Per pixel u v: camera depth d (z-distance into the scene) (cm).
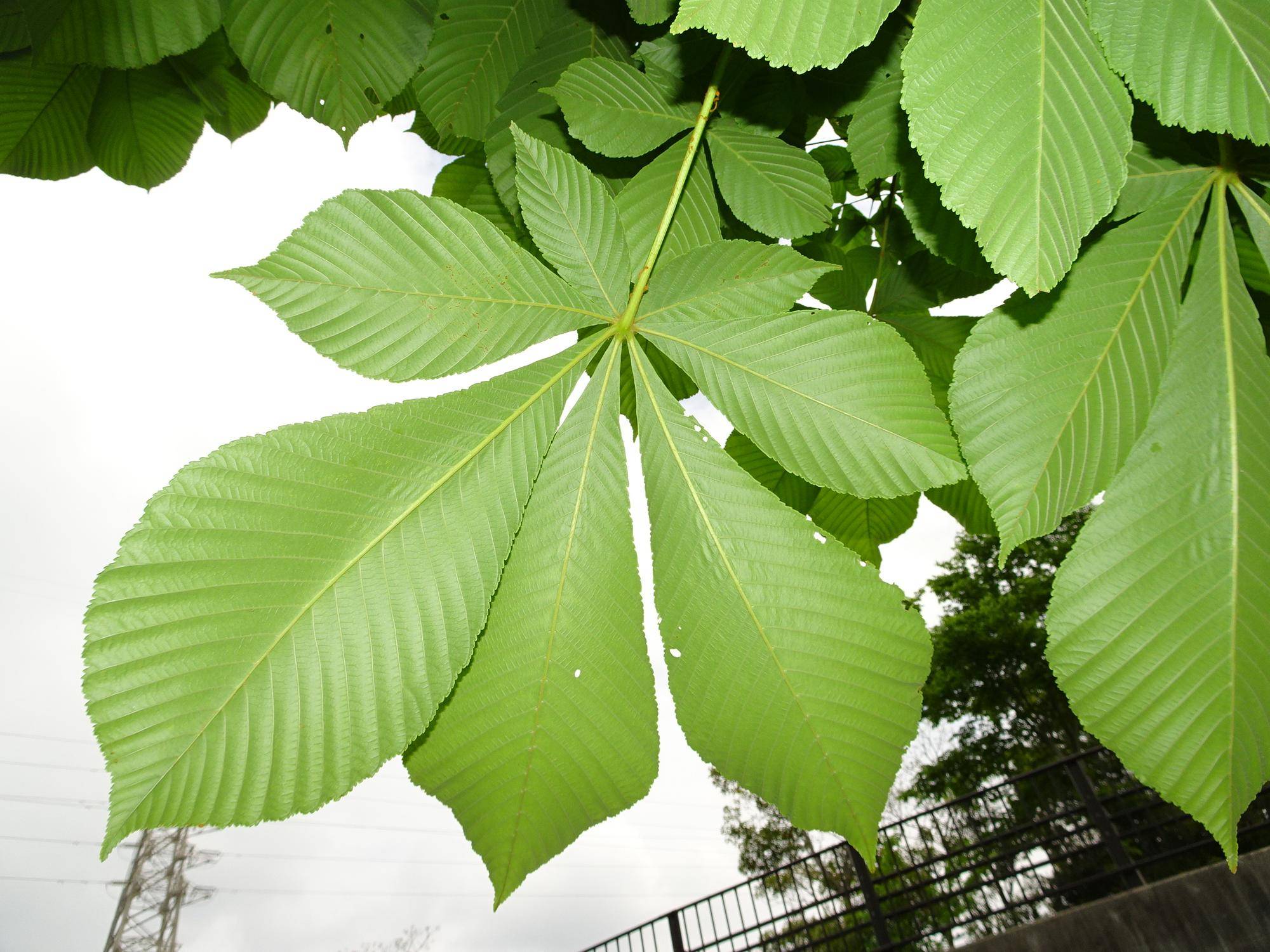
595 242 35
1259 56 26
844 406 32
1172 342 33
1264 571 30
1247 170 35
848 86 48
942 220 42
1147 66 26
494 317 32
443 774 30
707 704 31
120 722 25
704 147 45
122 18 49
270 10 50
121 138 68
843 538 69
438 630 28
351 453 29
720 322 34
